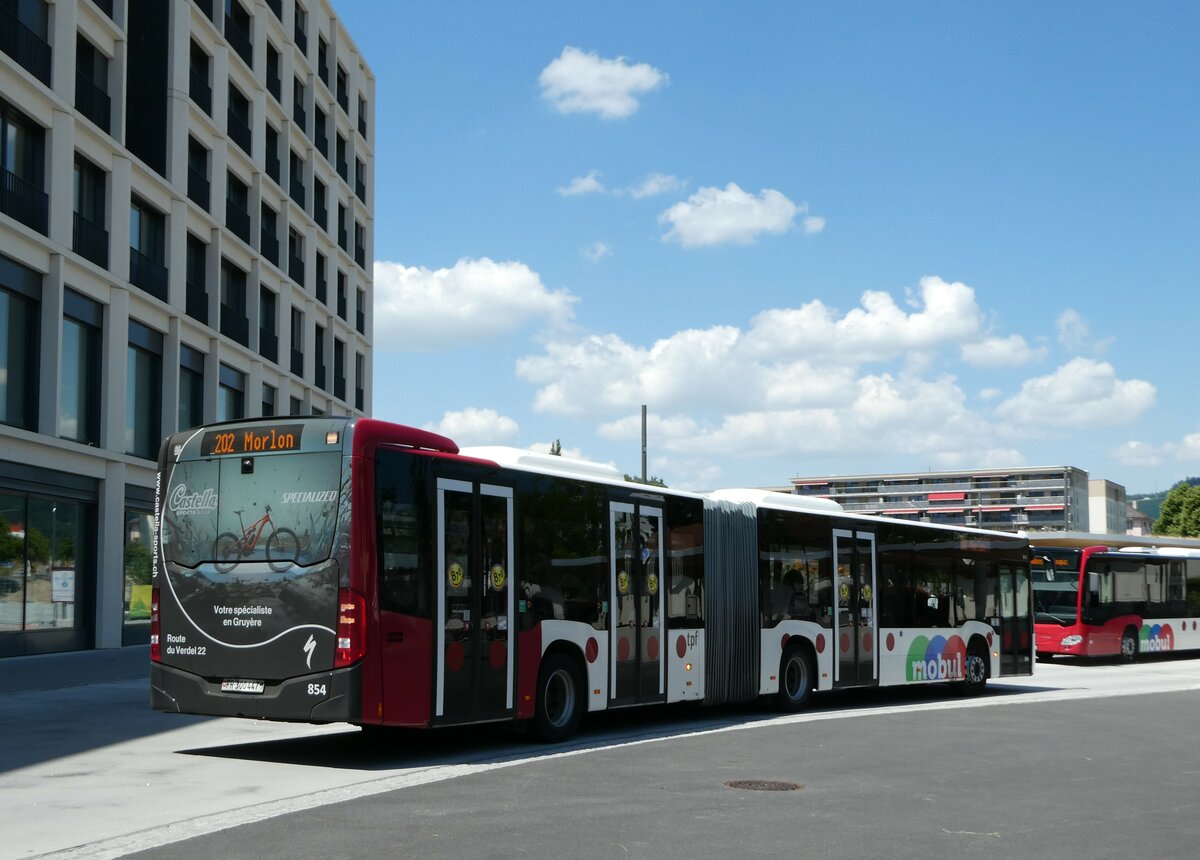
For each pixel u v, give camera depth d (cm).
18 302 2634
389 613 1130
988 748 1349
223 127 3681
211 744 1325
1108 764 1238
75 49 2808
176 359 3309
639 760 1202
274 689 1130
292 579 1131
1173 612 3497
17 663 2402
